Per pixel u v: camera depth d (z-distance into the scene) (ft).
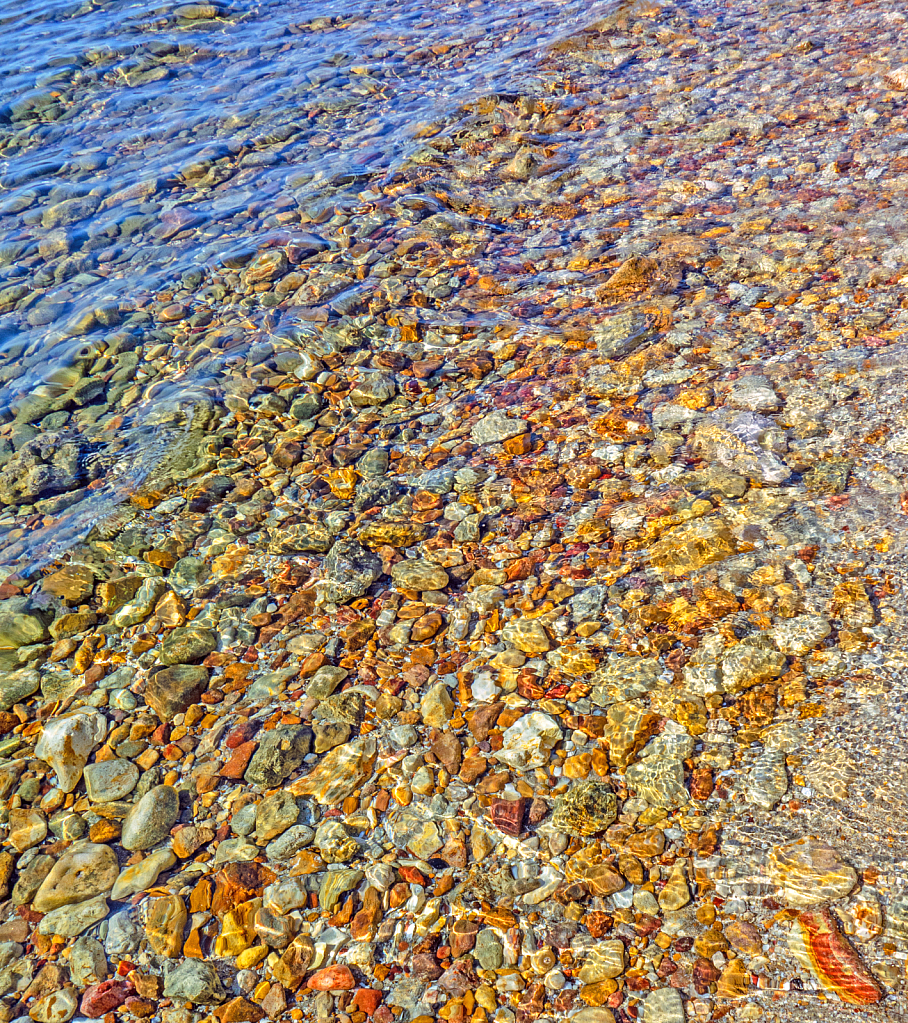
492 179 6.62
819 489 4.02
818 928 2.84
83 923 3.10
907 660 3.39
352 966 2.94
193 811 3.35
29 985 2.98
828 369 4.57
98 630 3.97
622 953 2.88
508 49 8.48
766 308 5.05
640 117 7.13
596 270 5.55
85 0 9.99
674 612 3.70
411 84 8.06
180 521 4.40
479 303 5.43
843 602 3.60
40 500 4.53
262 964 2.97
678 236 5.70
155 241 6.23
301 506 4.40
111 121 7.75
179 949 3.02
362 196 6.52
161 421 4.90
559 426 4.59
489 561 4.03
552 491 4.29
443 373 5.02
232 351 5.28
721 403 4.52
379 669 3.70
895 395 4.35
